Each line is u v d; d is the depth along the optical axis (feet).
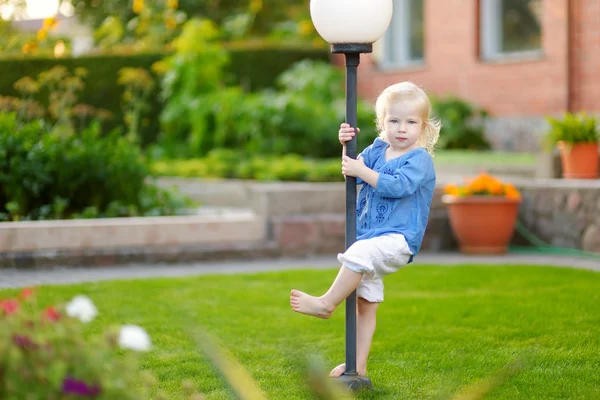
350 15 13.80
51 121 44.68
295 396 13.97
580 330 18.13
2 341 8.23
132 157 32.04
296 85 52.95
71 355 8.63
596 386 14.25
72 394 8.33
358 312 14.84
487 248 31.37
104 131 52.70
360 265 13.58
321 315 13.92
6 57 47.93
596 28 43.19
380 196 14.25
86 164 30.86
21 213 30.07
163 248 29.17
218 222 30.01
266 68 57.41
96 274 26.58
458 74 51.47
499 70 48.70
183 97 49.88
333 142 46.24
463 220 31.32
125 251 28.63
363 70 57.98
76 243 28.19
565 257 30.25
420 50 55.62
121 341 8.91
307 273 26.43
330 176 37.65
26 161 30.09
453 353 16.67
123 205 31.78
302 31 69.26
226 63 52.90
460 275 25.50
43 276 26.00
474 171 39.01
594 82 43.52
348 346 14.25
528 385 14.37
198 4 72.28
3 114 31.60
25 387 8.22
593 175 32.91
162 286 23.93
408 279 24.91
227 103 46.80
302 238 30.94
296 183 35.60
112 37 60.08
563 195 31.27
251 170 40.24
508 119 48.26
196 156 48.29
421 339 17.80
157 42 58.95
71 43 51.16
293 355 16.67
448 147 48.14
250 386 10.43
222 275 26.08
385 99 14.43
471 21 50.31
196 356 16.48
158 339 17.84
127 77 48.01
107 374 8.85
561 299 21.27
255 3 71.41
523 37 48.34
